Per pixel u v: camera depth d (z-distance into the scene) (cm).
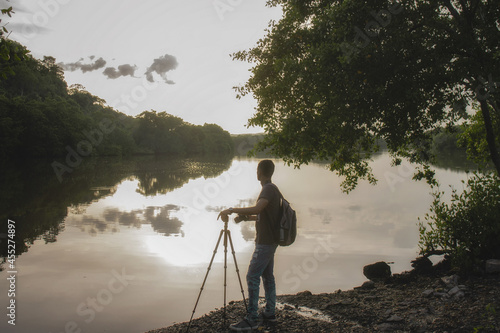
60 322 613
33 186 3002
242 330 490
